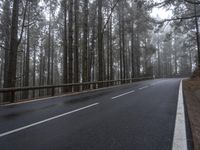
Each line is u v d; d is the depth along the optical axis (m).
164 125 6.70
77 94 16.69
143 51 53.09
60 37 40.31
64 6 24.31
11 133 6.16
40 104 11.59
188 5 16.34
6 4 22.28
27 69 36.16
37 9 21.75
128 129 6.33
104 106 10.46
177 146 4.95
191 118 7.59
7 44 28.75
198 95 13.39
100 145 5.07
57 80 66.75
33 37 38.97
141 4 15.12
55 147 5.01
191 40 33.72
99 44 26.67
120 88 21.77
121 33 40.06
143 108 9.66
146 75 52.78
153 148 4.84
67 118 7.95
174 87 20.80
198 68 30.44
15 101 12.96
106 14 31.16
